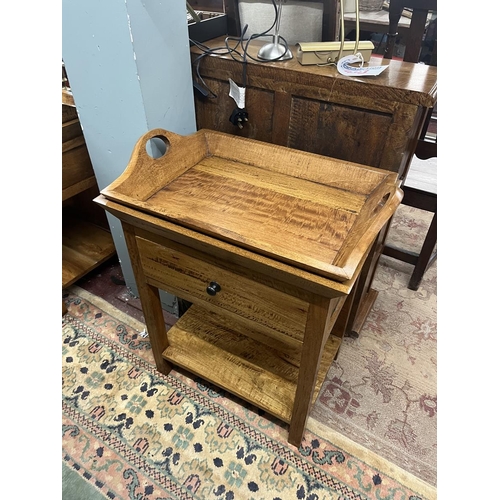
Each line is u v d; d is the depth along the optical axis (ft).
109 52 2.98
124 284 5.07
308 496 3.17
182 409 3.74
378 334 4.50
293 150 3.32
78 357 4.20
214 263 2.59
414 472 3.31
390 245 5.21
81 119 3.58
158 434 3.56
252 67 3.43
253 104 3.67
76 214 5.66
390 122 3.12
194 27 3.82
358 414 3.72
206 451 3.44
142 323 4.55
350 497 3.16
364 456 3.41
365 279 3.75
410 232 6.00
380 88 2.97
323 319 2.37
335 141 3.47
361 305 4.49
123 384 3.96
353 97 3.14
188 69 3.53
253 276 2.46
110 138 3.57
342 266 2.18
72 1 2.85
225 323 4.12
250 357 3.80
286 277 2.20
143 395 3.86
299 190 3.13
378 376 4.06
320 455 3.42
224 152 3.58
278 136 3.73
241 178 3.29
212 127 4.09
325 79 3.16
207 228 2.35
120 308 4.75
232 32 4.25
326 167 3.19
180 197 3.03
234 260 2.39
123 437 3.54
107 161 3.78
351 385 3.97
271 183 3.22
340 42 3.39
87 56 3.10
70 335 4.42
